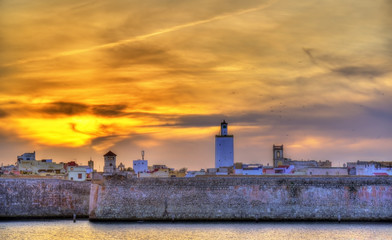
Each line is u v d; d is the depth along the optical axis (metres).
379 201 151.00
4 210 159.50
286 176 156.50
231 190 151.62
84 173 191.75
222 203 150.88
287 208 150.50
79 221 155.25
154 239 125.94
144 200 151.50
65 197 165.75
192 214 150.12
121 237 128.38
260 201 150.88
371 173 185.38
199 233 133.00
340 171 190.88
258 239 125.81
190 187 151.75
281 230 137.25
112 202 151.88
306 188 151.75
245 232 134.50
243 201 150.88
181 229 138.62
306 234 132.12
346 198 151.25
